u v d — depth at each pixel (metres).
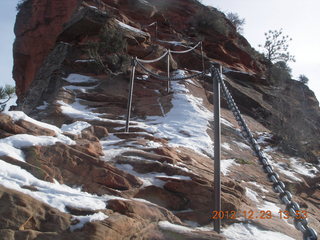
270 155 12.46
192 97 14.91
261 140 13.84
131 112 13.17
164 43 20.23
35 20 23.75
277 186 2.62
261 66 27.53
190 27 24.67
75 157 5.37
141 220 4.50
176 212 5.60
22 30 24.70
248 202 6.98
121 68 15.63
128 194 5.38
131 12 21.03
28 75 24.84
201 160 8.66
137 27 19.75
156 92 14.95
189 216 5.54
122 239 3.98
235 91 18.02
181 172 6.31
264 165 2.95
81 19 16.19
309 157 14.12
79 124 8.20
